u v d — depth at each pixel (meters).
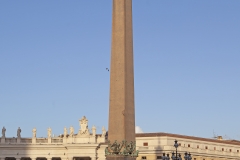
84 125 99.38
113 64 38.34
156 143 103.75
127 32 38.94
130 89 38.28
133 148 37.53
